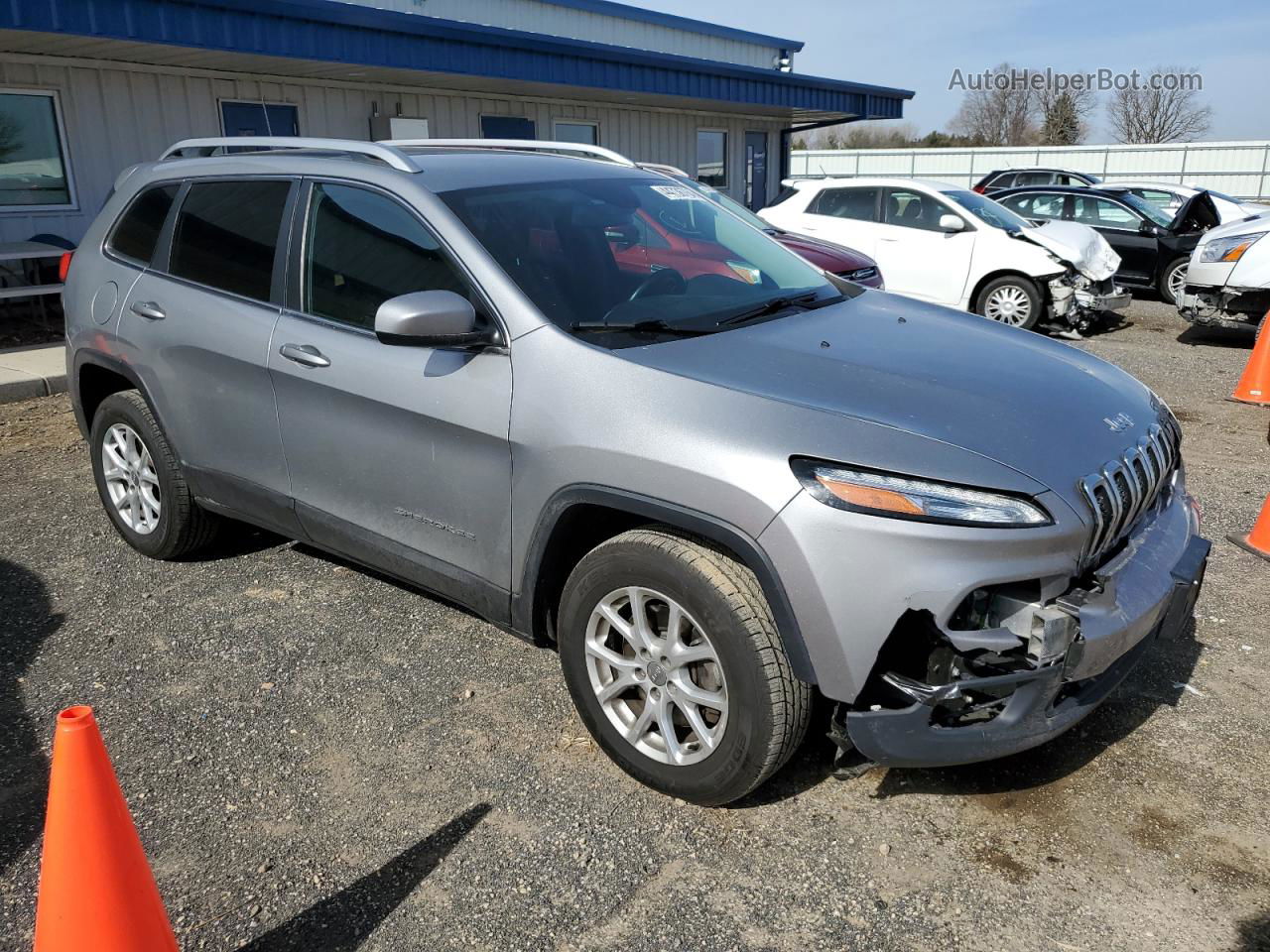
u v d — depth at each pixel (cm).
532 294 307
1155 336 1075
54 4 850
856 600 241
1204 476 578
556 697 344
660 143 1797
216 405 391
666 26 1845
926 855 265
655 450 264
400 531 341
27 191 1030
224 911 248
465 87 1386
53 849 199
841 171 3444
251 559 461
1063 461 259
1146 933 237
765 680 255
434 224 326
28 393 761
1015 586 251
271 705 339
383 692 347
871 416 261
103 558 462
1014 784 294
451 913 246
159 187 432
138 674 359
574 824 278
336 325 347
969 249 1024
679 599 267
